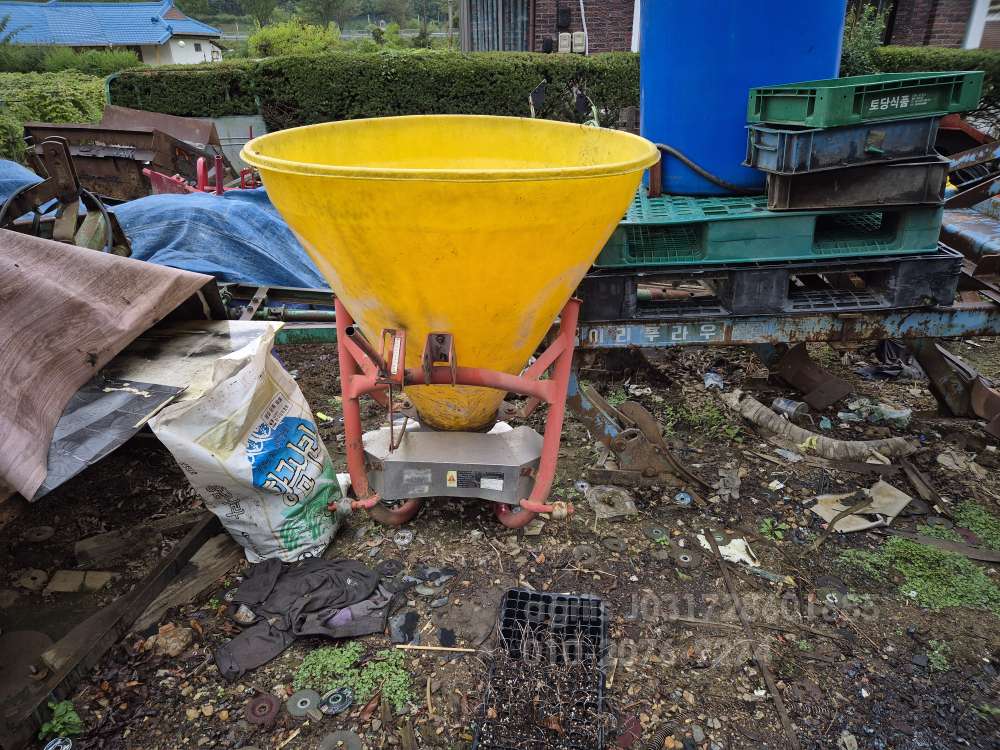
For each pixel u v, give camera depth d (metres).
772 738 2.09
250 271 4.37
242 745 2.07
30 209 3.49
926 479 3.27
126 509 3.11
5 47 28.16
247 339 2.91
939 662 2.34
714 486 3.27
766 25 2.96
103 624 2.42
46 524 3.01
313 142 2.77
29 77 16.16
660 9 3.12
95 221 3.65
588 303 2.90
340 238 2.04
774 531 2.98
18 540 2.92
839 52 3.21
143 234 4.25
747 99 3.07
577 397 3.08
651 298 3.42
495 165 3.05
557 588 2.66
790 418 3.79
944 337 3.01
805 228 2.81
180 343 2.88
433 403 2.68
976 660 2.35
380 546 2.89
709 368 4.44
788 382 4.04
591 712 2.08
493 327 2.28
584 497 3.20
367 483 2.76
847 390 3.79
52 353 2.40
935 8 10.59
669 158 3.31
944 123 4.98
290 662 2.35
